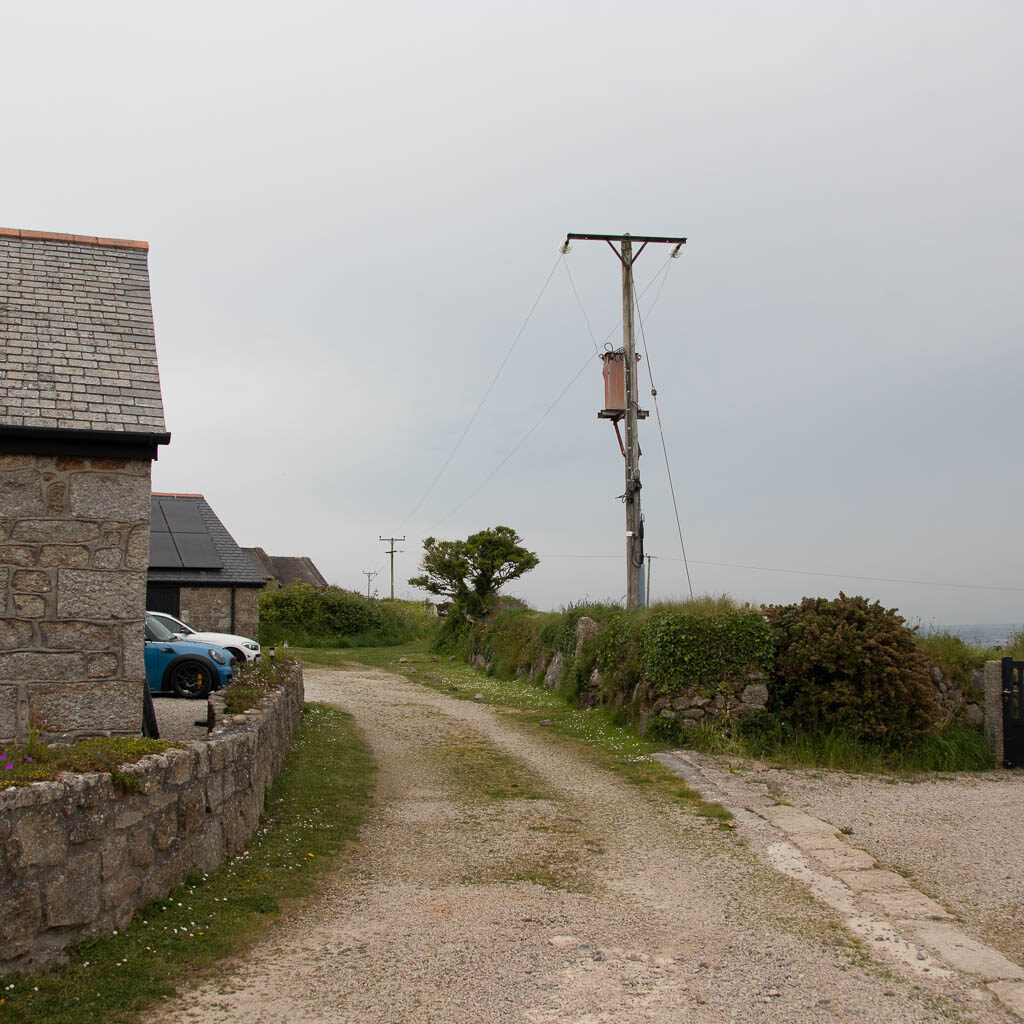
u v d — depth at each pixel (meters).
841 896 6.10
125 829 5.09
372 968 4.80
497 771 10.59
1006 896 6.21
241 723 7.82
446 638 32.50
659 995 4.52
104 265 10.30
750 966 4.90
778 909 5.84
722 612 12.91
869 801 9.36
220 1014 4.21
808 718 12.34
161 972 4.57
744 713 12.42
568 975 4.75
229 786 6.63
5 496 7.76
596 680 16.30
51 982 4.29
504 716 15.57
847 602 12.83
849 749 11.72
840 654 12.22
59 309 9.38
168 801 5.58
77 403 8.14
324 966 4.81
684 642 12.64
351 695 18.42
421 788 9.59
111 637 7.95
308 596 37.50
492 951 5.07
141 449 8.12
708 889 6.26
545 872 6.67
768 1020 4.26
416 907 5.81
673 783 9.89
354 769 10.30
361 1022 4.18
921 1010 4.38
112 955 4.66
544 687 19.84
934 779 10.95
